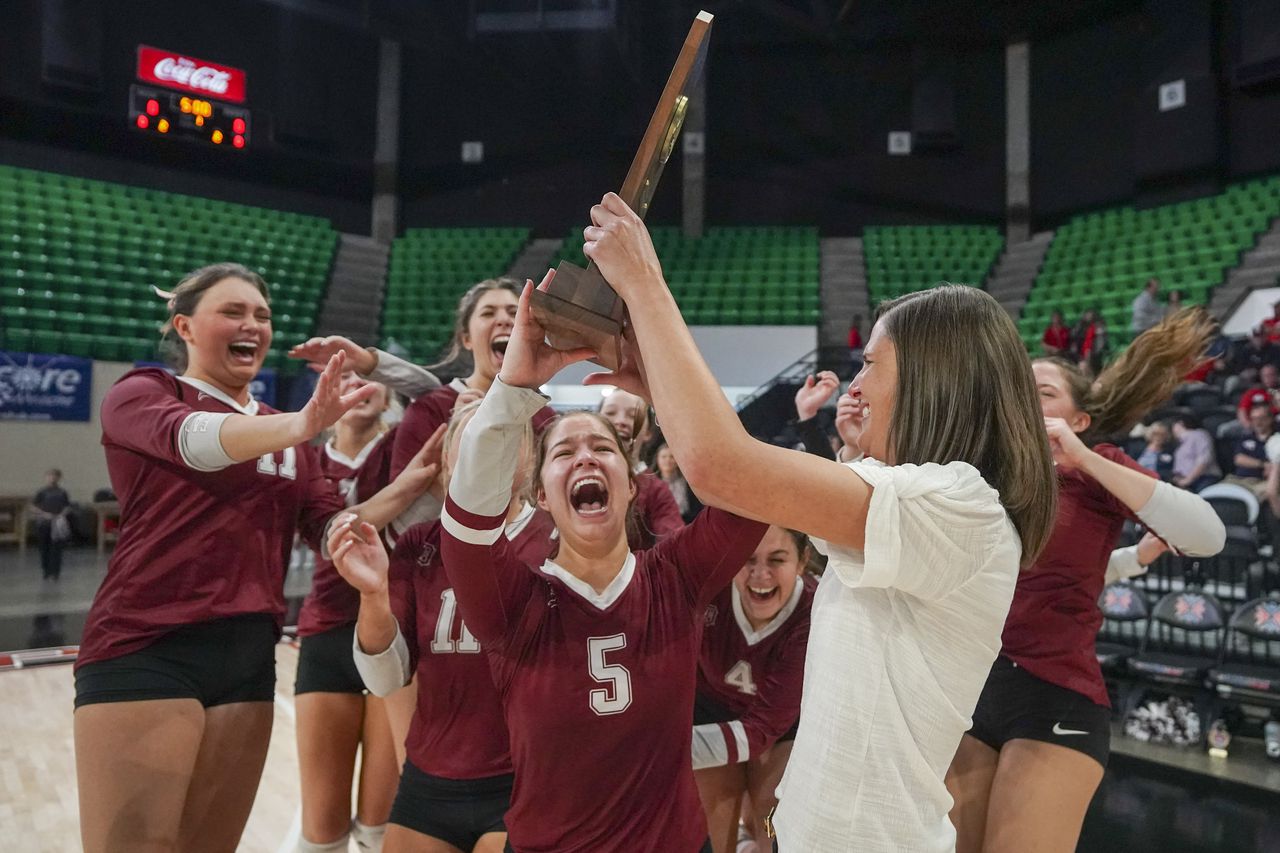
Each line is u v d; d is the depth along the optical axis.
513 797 1.40
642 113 13.63
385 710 2.37
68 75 11.59
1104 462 1.75
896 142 13.27
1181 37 11.20
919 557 0.91
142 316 10.40
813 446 1.91
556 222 13.91
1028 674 1.77
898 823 0.92
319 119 13.42
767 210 13.62
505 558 1.36
